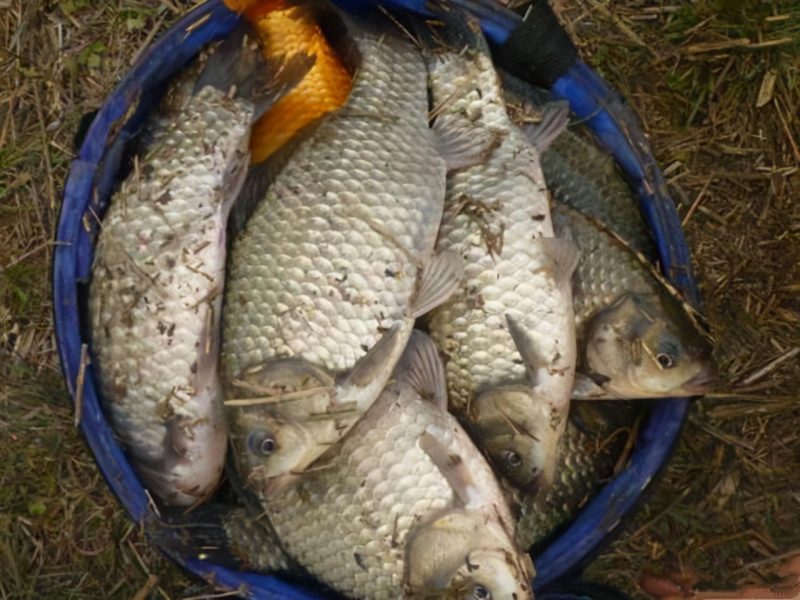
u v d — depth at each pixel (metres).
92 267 0.64
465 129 0.66
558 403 0.65
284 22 0.65
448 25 0.67
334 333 0.61
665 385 0.67
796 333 0.82
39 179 0.80
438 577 0.61
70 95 0.80
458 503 0.61
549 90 0.70
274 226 0.62
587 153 0.70
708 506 0.80
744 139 0.83
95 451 0.62
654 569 0.79
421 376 0.63
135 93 0.65
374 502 0.62
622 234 0.70
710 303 0.81
